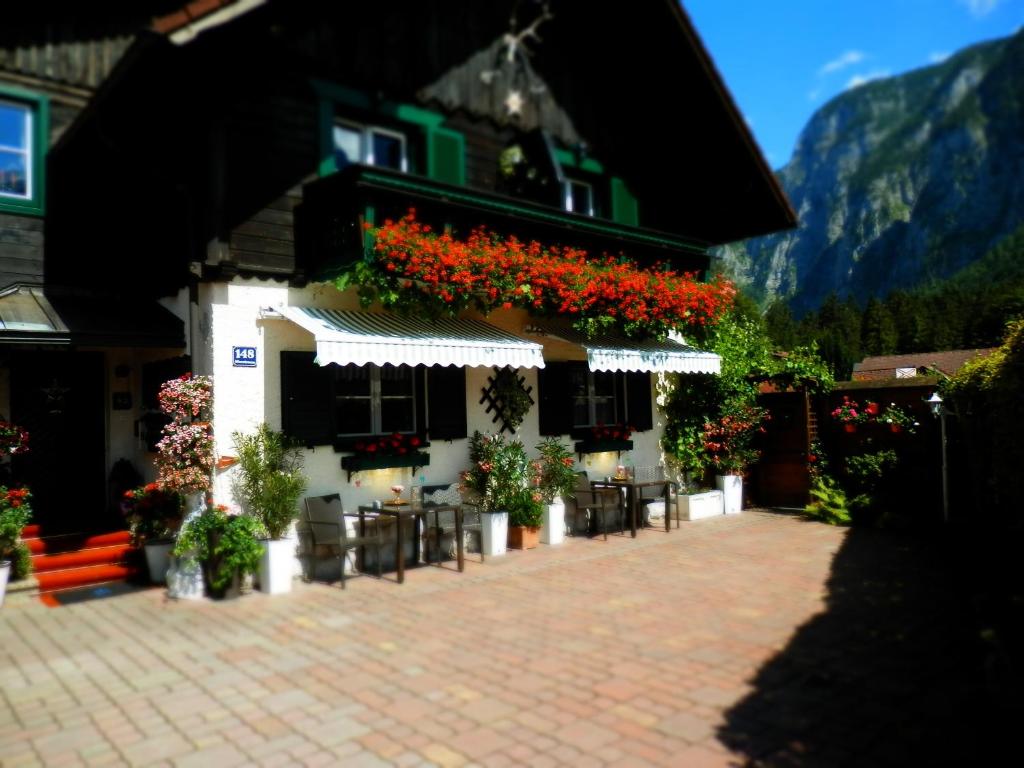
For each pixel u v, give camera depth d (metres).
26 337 9.37
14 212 10.80
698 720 5.20
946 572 9.62
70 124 11.48
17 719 5.46
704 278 15.05
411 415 11.62
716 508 14.78
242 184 9.95
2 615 8.29
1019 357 7.72
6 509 9.10
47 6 11.41
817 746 4.77
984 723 5.02
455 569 10.29
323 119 10.98
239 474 9.58
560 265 11.51
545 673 6.19
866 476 14.13
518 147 13.68
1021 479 7.67
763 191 15.80
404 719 5.30
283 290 10.27
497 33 13.60
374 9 11.80
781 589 8.91
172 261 11.08
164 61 9.22
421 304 10.46
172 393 9.26
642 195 15.84
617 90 15.46
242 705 5.62
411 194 10.23
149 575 9.62
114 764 4.72
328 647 6.97
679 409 15.28
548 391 13.20
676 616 7.84
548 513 12.02
